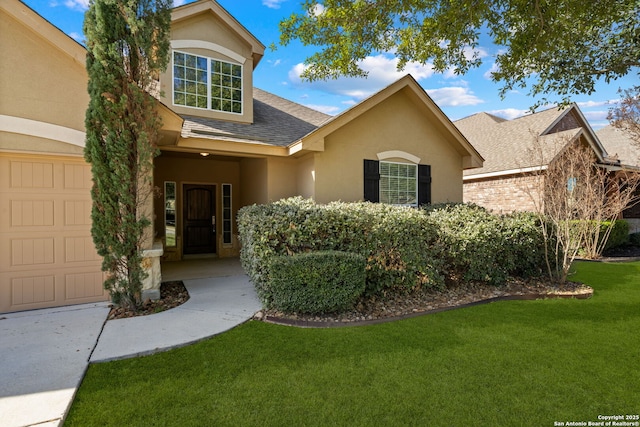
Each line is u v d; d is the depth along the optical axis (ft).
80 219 20.07
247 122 33.58
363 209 21.21
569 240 24.85
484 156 55.01
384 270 19.79
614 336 15.08
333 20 21.63
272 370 11.76
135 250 18.33
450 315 17.99
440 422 9.11
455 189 38.73
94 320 16.75
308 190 30.73
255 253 18.60
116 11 17.16
